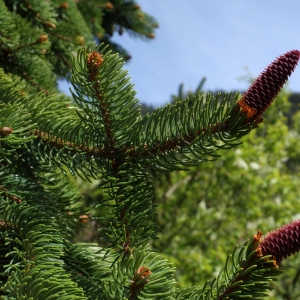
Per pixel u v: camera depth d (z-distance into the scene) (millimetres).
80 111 423
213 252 1666
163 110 382
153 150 386
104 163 398
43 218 392
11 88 413
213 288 354
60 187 476
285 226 336
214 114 365
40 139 399
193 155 413
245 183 2049
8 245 395
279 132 2203
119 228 369
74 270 416
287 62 354
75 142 397
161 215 2059
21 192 406
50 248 367
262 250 332
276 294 1767
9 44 569
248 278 333
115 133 383
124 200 379
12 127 365
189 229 2031
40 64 604
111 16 1235
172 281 333
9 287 331
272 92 355
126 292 341
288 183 2055
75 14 801
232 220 2043
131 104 372
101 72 354
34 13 669
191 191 2094
